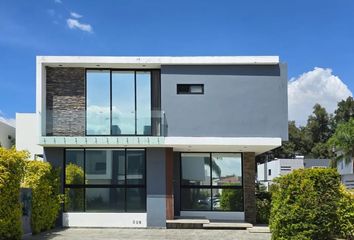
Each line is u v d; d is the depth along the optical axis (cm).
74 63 2233
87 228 2186
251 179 2414
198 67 2233
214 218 2405
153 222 2206
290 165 5109
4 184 1519
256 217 2431
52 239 1770
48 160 2236
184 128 2203
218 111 2217
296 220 1409
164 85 2220
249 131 2212
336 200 1424
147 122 2219
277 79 2238
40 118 2195
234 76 2234
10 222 1563
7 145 3762
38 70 2220
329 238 1423
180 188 2427
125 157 2258
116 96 2300
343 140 5047
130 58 2217
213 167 2441
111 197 2238
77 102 2280
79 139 2175
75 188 2242
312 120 7944
